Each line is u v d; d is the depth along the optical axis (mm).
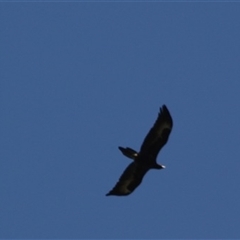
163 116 70250
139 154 70312
